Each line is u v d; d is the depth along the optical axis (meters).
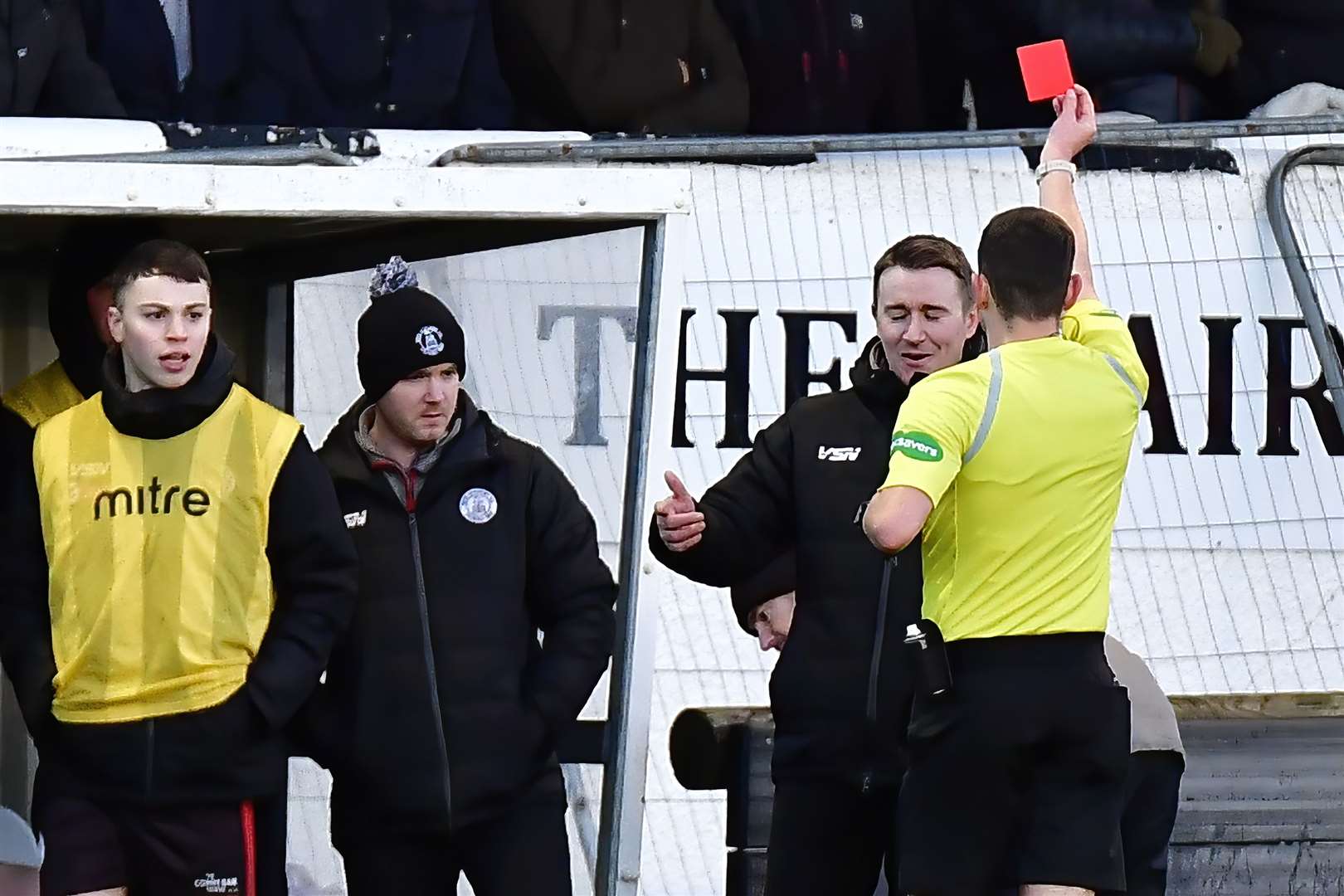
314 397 16.28
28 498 13.74
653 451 14.77
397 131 18.69
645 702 14.88
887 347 15.15
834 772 14.96
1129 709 13.92
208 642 13.53
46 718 13.67
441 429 14.09
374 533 14.23
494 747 14.19
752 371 18.89
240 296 16.56
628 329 14.76
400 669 14.14
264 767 13.71
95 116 18.84
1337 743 19.41
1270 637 19.42
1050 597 13.68
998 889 13.94
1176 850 18.94
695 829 18.31
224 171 13.70
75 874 13.54
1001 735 13.59
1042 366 13.79
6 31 18.45
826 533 15.12
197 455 13.55
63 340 14.68
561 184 14.32
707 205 18.95
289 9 19.53
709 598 18.61
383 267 14.09
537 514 14.49
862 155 19.39
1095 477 13.80
